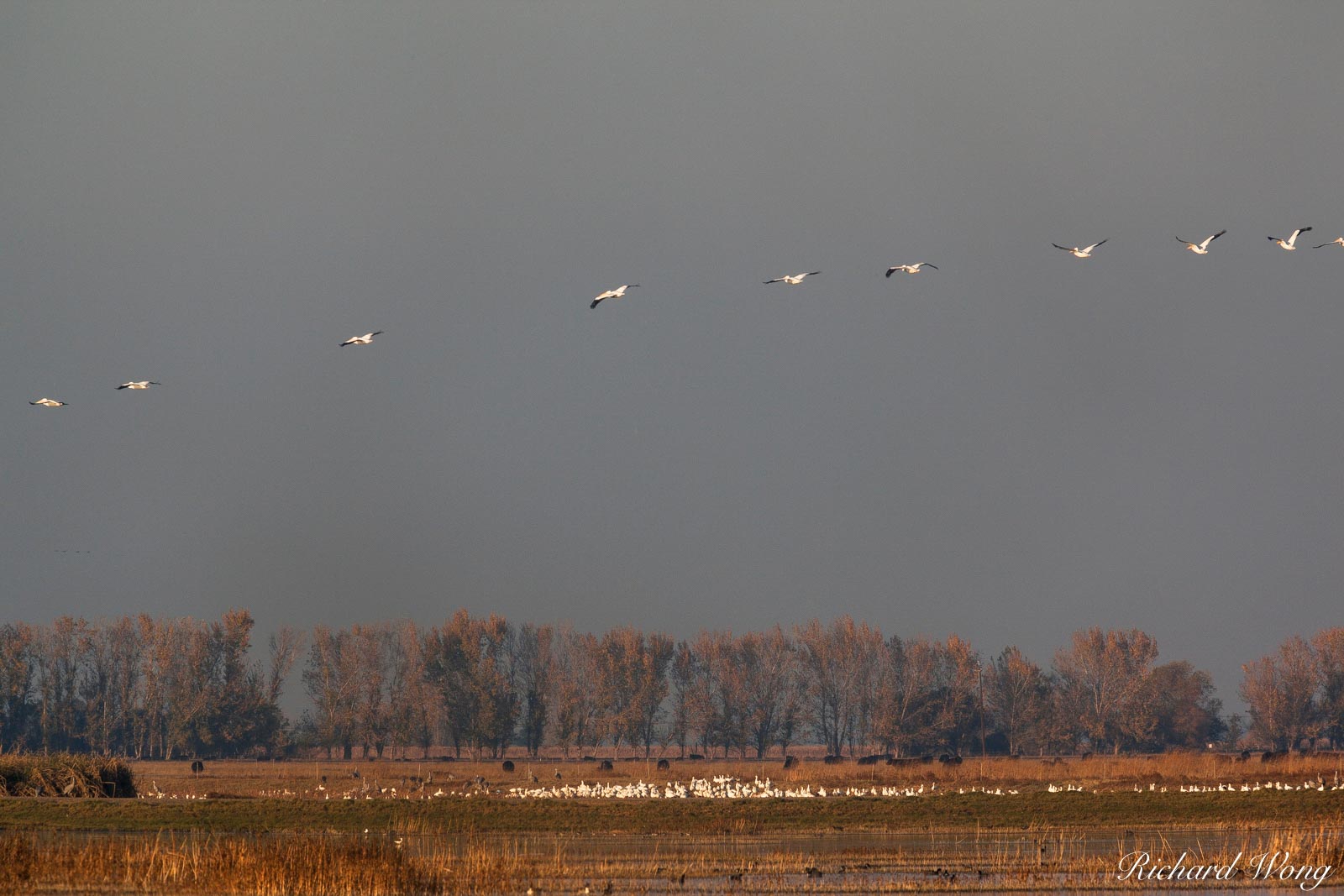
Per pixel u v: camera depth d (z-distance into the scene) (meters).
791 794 84.00
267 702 166.12
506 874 50.88
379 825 73.12
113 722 167.12
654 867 55.06
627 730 168.38
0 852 49.72
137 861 49.75
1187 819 75.81
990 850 63.00
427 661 167.50
